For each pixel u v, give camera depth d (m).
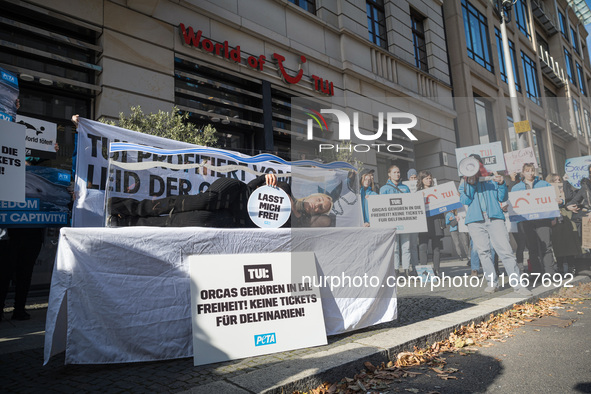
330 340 2.92
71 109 6.63
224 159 4.30
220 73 8.58
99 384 2.09
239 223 3.15
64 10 6.36
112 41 6.85
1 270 3.91
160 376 2.19
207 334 2.43
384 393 2.12
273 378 2.09
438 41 14.66
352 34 11.12
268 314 2.65
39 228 4.16
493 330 3.37
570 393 2.02
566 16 26.06
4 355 2.70
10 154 3.01
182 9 7.88
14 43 5.96
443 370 2.46
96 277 2.31
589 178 5.03
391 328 3.25
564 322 3.47
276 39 9.40
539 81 20.70
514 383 2.20
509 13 19.45
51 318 2.21
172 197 3.12
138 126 6.07
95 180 3.73
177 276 2.52
